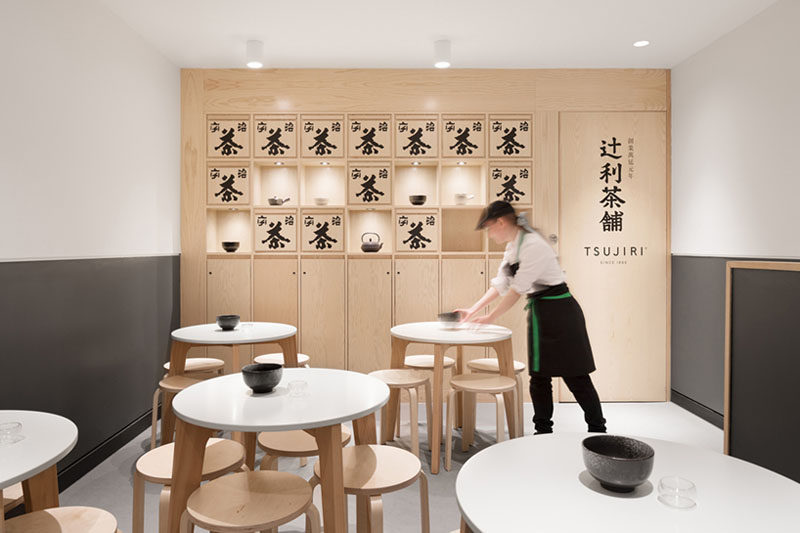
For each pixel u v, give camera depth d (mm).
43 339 2621
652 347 4422
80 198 2955
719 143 3762
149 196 3818
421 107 4367
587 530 917
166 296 4098
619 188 4402
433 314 4395
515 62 4262
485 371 3385
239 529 1375
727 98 3666
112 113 3316
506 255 3299
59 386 2744
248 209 4590
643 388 4426
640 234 4418
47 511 1470
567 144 4391
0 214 2344
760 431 1720
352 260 4395
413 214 4395
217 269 4383
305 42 3850
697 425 3793
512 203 4379
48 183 2678
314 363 4387
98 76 3154
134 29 3596
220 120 4371
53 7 2721
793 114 3066
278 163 4469
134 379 3570
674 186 4363
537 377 2988
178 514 1636
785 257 3123
